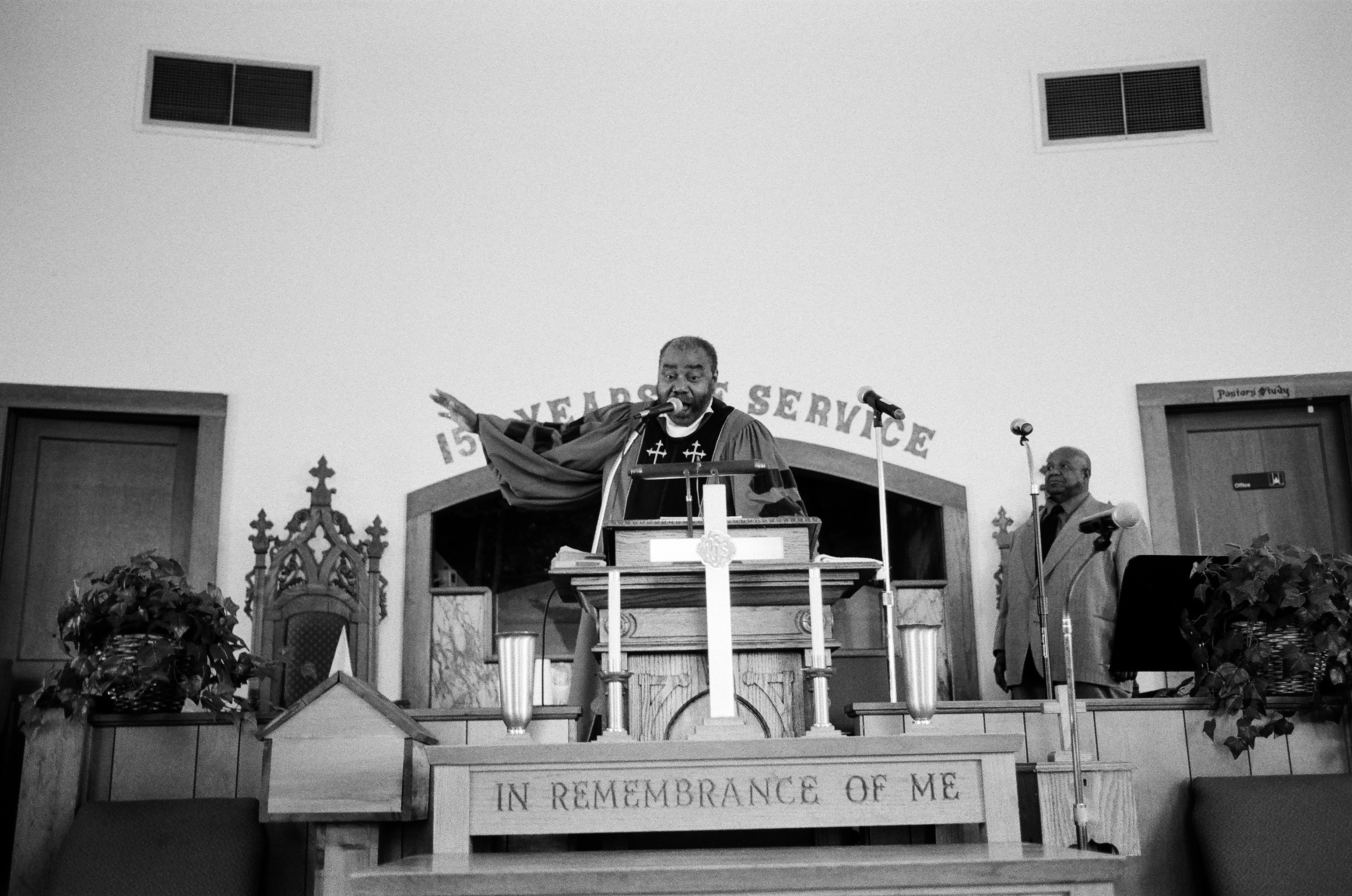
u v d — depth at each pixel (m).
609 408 6.74
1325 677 4.18
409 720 3.76
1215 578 4.33
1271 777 4.01
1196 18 7.15
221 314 6.74
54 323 6.62
